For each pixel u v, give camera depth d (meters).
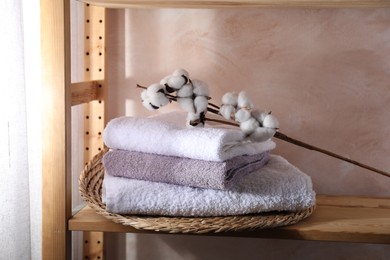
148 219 0.77
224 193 0.78
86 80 1.04
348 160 0.89
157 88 0.77
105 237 1.10
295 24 1.03
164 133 0.79
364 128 1.04
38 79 0.96
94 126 1.05
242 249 1.09
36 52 0.95
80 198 1.07
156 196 0.77
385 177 1.05
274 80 1.04
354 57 1.03
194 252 1.10
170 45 1.05
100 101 1.04
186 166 0.77
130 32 1.05
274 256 1.09
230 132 0.77
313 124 1.05
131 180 0.80
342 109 1.04
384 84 1.03
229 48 1.04
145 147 0.80
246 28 1.04
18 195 0.84
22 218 0.85
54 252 0.82
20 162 0.84
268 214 0.81
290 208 0.81
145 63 1.06
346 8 1.01
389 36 1.01
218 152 0.74
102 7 1.02
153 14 1.05
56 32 0.79
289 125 1.05
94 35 1.03
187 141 0.77
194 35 1.05
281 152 1.07
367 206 0.94
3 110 0.80
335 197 1.02
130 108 1.07
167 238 1.10
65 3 0.79
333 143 1.05
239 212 0.78
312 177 1.06
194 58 1.05
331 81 1.04
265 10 1.03
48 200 0.81
